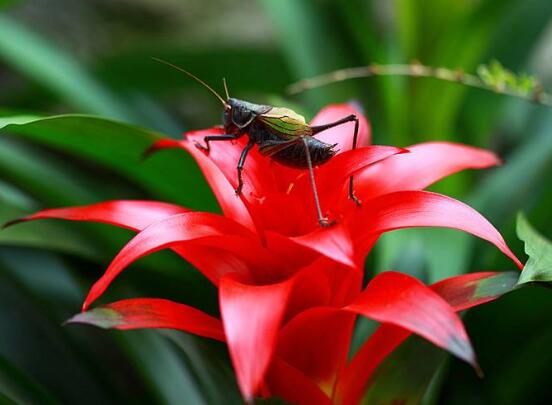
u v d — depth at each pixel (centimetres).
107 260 41
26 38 49
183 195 42
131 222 35
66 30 69
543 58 65
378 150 33
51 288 42
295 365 34
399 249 42
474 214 33
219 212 42
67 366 41
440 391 42
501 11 45
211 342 40
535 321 41
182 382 40
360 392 35
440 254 42
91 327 43
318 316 34
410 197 33
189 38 71
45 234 41
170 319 33
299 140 34
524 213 42
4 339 42
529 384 42
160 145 36
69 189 43
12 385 37
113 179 45
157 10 71
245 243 33
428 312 31
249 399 29
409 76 47
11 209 41
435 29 46
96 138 38
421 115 47
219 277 34
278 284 31
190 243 34
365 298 32
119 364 45
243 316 30
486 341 42
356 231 33
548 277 33
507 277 34
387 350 34
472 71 49
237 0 73
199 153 36
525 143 49
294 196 34
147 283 42
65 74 48
